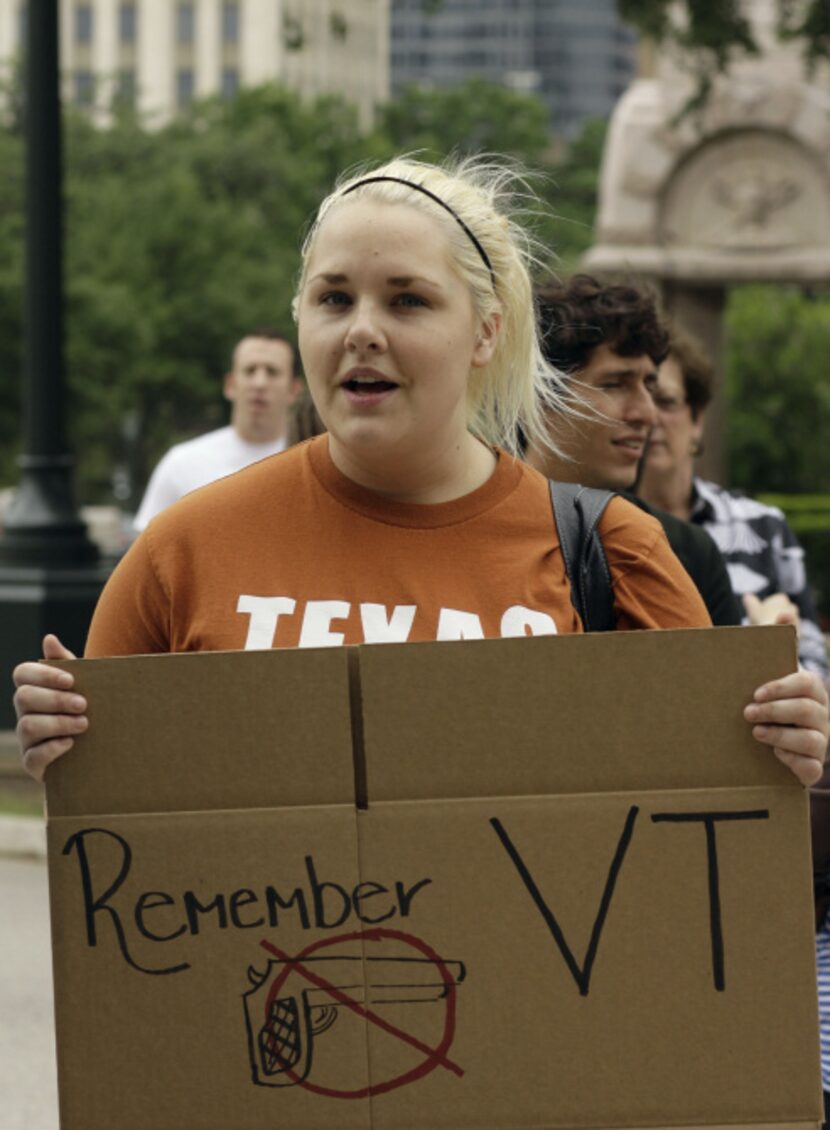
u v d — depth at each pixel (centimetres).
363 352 274
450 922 261
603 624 293
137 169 5850
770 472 2502
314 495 286
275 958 261
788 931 261
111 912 262
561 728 261
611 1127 261
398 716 261
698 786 262
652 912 261
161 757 262
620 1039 260
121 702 262
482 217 283
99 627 291
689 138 1962
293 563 283
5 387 4812
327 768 262
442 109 7450
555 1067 260
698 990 261
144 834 262
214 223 5506
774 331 2492
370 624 279
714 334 2045
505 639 261
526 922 260
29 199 1280
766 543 527
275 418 859
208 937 261
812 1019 261
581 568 290
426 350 275
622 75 17975
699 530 414
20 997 723
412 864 261
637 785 262
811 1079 260
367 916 261
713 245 1977
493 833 261
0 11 10862
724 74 1536
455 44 17662
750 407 2484
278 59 10512
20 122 5606
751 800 261
